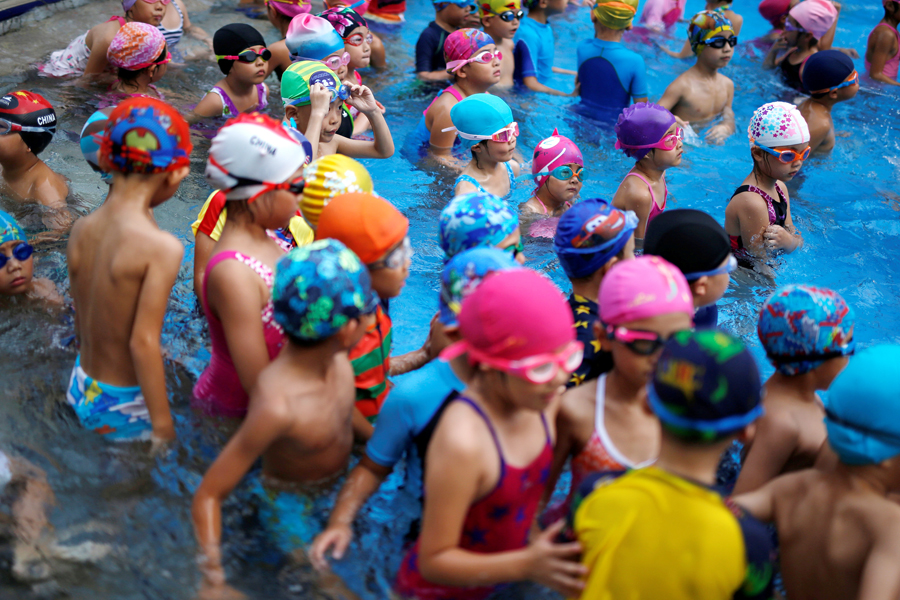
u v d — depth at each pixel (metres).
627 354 2.26
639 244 4.71
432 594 2.32
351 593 2.34
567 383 2.81
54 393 3.15
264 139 2.68
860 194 5.53
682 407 1.78
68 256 2.94
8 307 3.63
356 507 2.49
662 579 1.78
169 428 2.88
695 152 6.09
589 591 1.85
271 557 2.42
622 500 1.84
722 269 2.92
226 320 2.69
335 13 6.01
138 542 2.47
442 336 2.93
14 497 2.62
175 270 2.77
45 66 6.36
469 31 5.65
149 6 6.46
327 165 3.12
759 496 2.31
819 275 4.56
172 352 3.45
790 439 2.62
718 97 6.49
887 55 7.45
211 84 6.50
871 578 2.02
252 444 2.31
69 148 5.19
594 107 6.87
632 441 2.41
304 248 2.30
